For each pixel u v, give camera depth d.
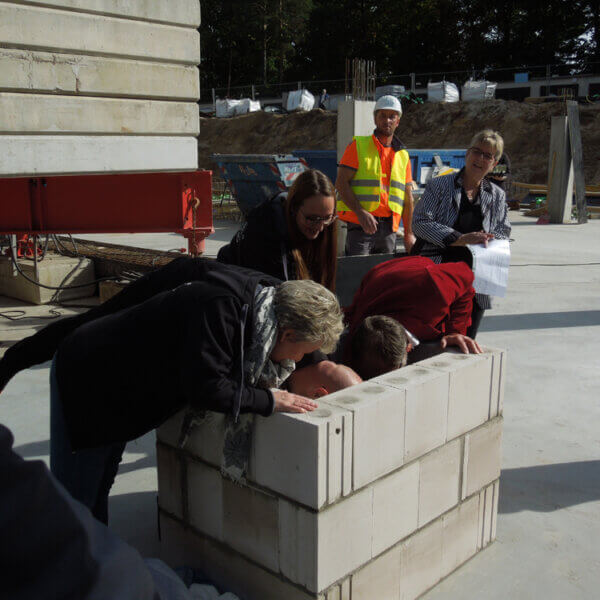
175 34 4.20
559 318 6.32
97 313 2.46
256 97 37.88
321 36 48.25
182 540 2.46
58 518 0.93
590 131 21.27
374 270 3.30
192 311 1.93
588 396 4.31
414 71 45.66
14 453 0.95
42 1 3.61
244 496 2.15
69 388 2.10
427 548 2.36
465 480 2.47
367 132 8.57
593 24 40.59
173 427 2.38
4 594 0.90
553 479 3.21
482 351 2.55
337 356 3.08
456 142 23.58
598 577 2.47
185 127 4.37
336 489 1.96
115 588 0.97
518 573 2.50
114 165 4.08
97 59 3.90
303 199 2.67
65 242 8.16
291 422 1.92
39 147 3.74
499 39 43.22
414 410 2.17
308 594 2.02
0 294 7.18
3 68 3.53
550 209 14.52
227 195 18.88
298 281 2.05
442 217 3.66
